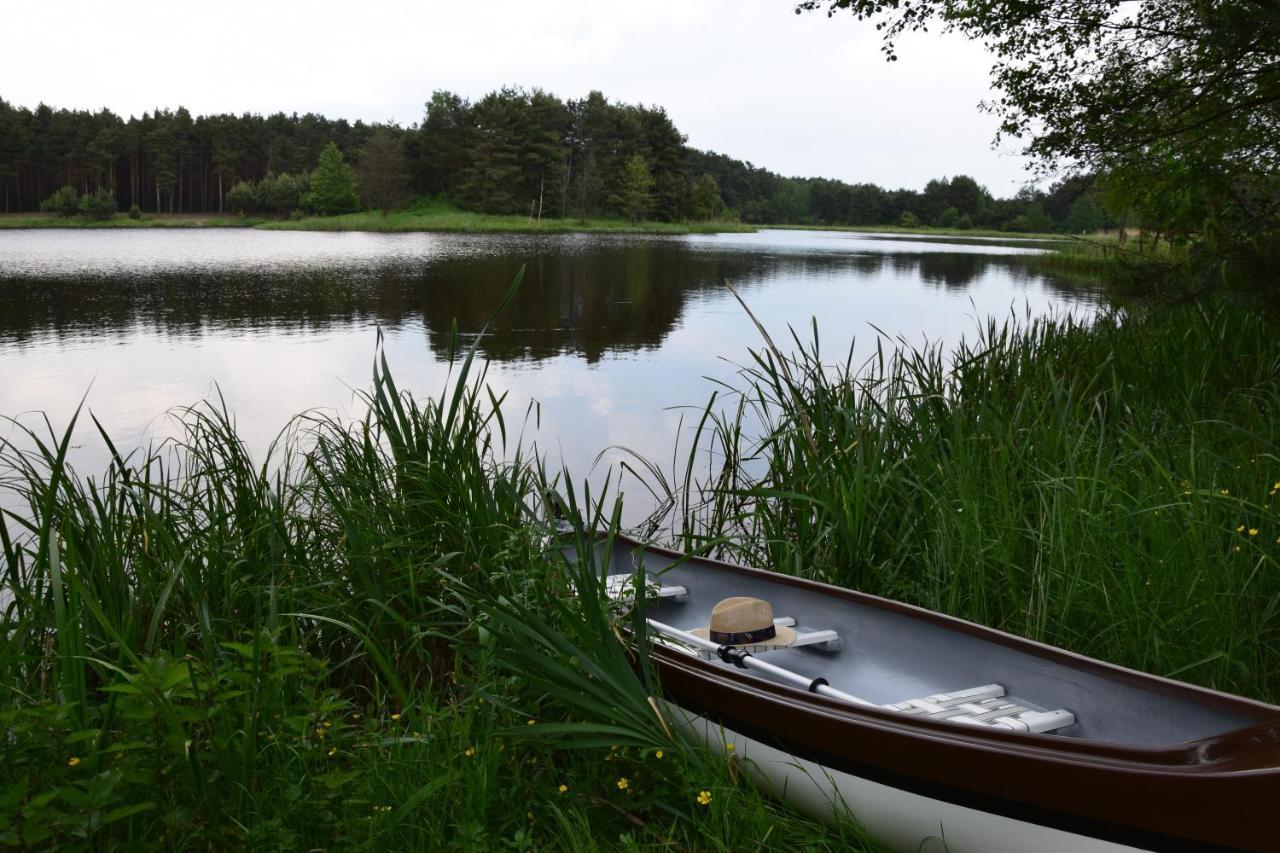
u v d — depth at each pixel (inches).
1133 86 347.6
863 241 2674.7
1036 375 263.0
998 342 282.5
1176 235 349.1
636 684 115.7
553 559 138.5
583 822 104.9
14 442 288.0
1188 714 98.3
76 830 84.3
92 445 288.7
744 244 2092.8
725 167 5167.3
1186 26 317.1
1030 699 115.2
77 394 357.4
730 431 241.6
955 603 165.8
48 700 103.2
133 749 98.6
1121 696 104.7
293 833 95.0
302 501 183.8
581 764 120.6
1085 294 847.1
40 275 902.4
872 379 236.7
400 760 108.6
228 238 2004.2
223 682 105.9
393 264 1112.8
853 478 190.4
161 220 3526.1
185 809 95.0
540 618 124.8
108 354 447.2
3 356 437.4
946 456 208.8
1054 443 192.4
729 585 158.4
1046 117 359.3
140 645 134.3
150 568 147.7
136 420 318.7
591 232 2731.3
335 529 171.3
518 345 504.7
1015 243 2815.0
